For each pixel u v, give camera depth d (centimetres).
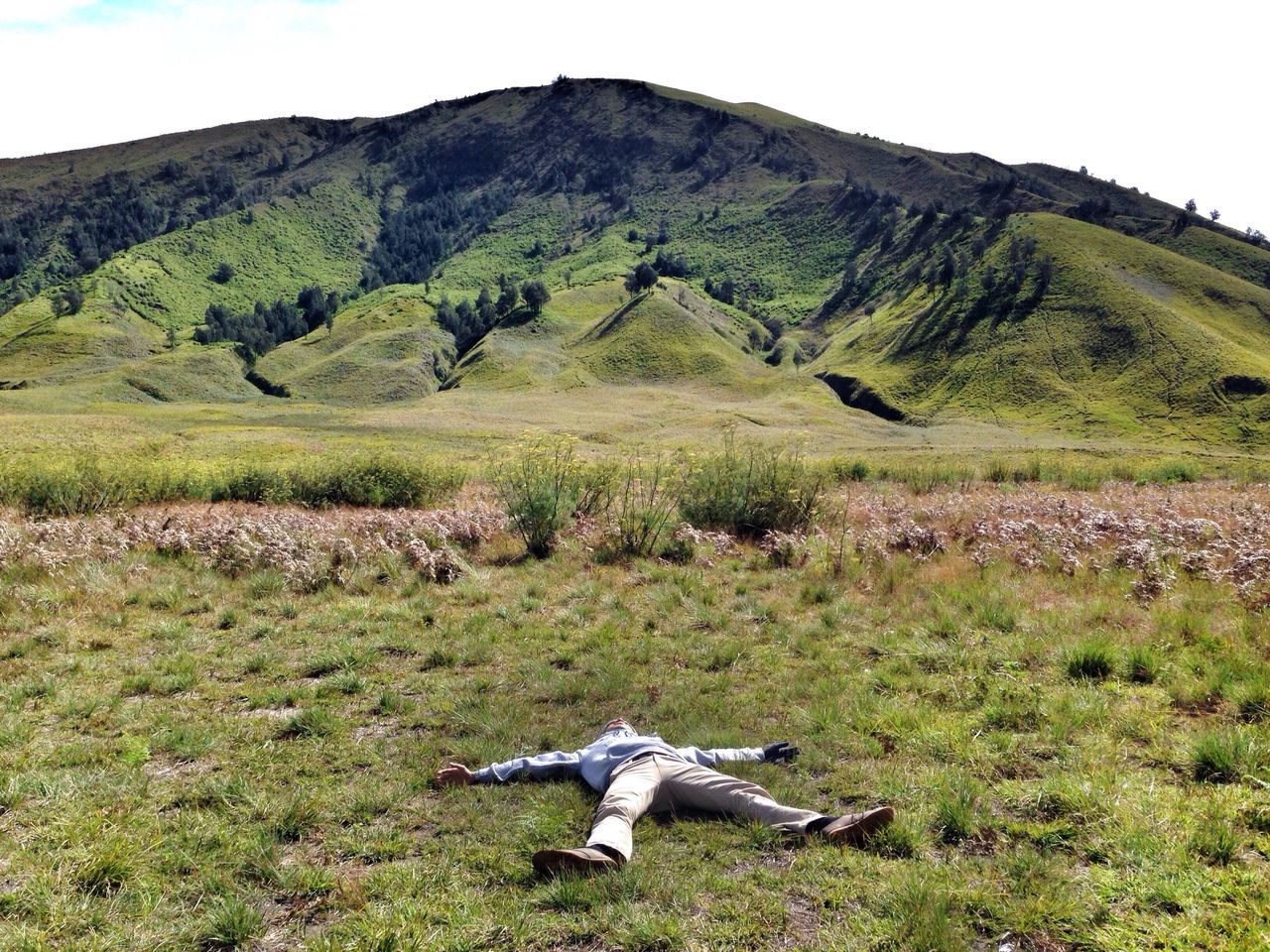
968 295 17862
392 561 1045
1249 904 311
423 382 16838
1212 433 12044
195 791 440
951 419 14125
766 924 322
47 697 601
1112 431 12481
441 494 1886
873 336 18825
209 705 592
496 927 323
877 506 1469
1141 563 916
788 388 15938
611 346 18088
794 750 477
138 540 1173
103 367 17650
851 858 366
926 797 421
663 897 340
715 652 674
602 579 971
